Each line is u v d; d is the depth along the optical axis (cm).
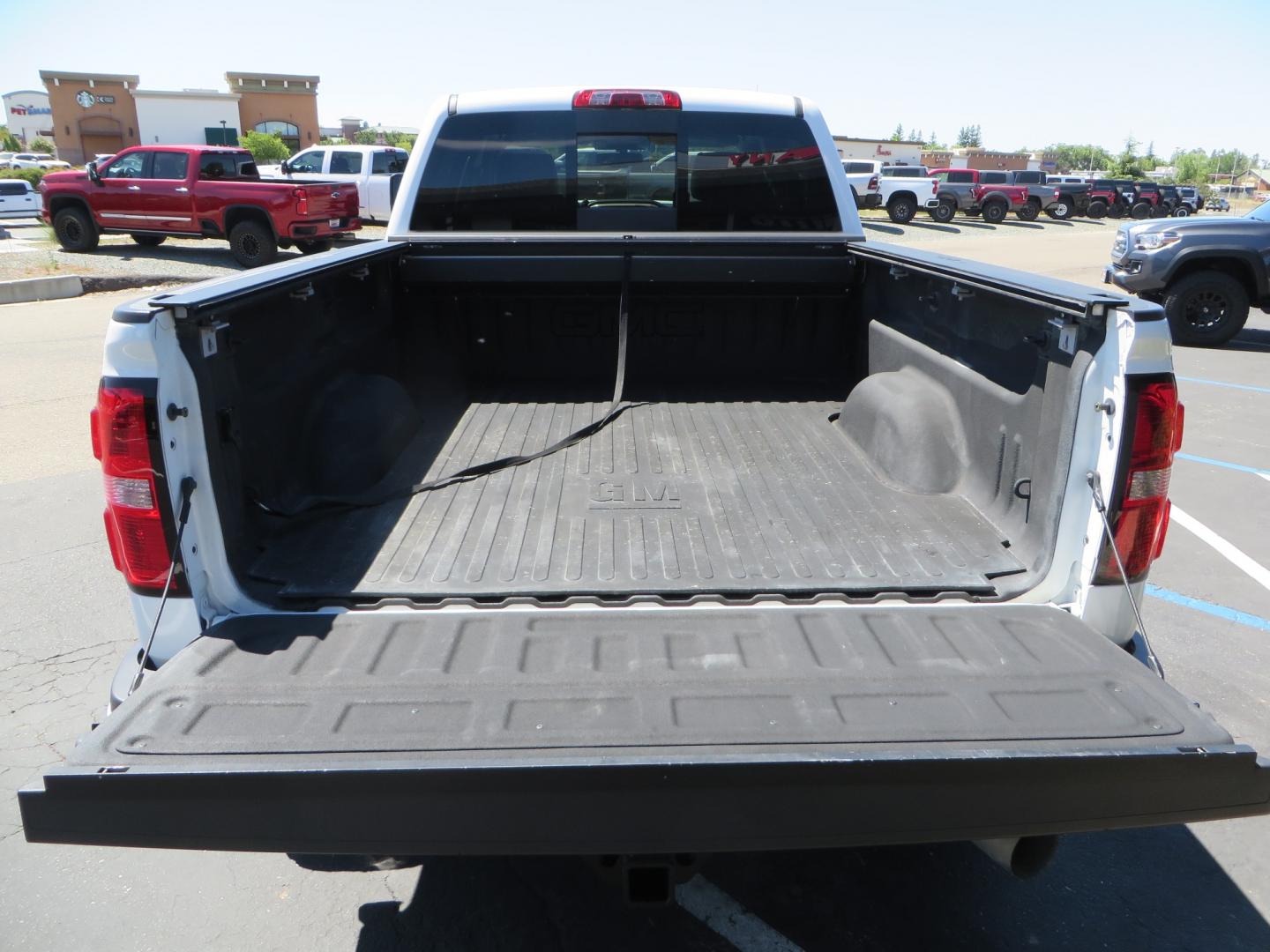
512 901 271
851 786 171
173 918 265
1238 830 304
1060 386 227
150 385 201
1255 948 255
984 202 3562
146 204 1692
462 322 425
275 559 254
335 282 326
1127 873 284
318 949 253
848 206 408
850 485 313
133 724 182
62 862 287
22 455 658
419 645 212
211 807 169
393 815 170
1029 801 175
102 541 513
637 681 198
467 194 400
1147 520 221
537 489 311
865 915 265
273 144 5284
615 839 172
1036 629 218
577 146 396
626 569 252
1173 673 387
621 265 392
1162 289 1154
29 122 9519
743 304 423
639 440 361
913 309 348
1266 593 465
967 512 285
